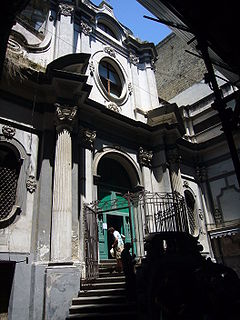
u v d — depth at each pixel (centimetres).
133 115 1406
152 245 713
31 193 886
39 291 763
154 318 578
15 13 492
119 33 1545
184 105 1933
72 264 810
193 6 468
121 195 1228
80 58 1032
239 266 1379
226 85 1681
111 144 1216
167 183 1301
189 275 597
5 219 806
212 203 1563
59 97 994
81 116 1119
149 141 1403
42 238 837
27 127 949
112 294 759
